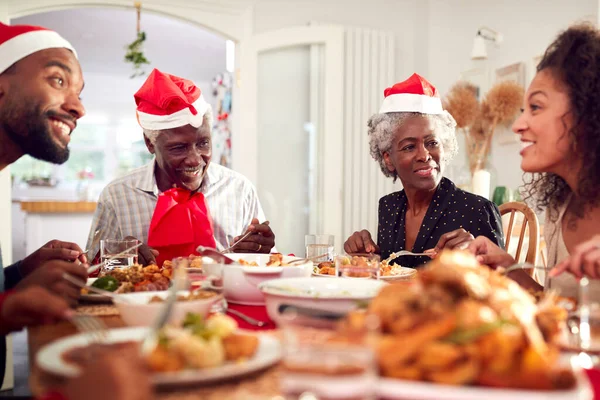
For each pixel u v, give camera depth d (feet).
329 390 1.68
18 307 2.81
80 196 23.11
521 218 10.41
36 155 4.96
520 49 12.78
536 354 1.91
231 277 4.01
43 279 3.43
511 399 1.75
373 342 1.82
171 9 13.21
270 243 6.25
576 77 4.03
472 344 1.95
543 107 4.18
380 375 2.00
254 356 2.32
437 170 6.64
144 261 5.88
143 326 3.05
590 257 3.11
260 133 14.07
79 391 1.78
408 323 2.10
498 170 13.00
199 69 27.61
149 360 2.07
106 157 30.66
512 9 13.03
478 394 1.77
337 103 14.03
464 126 12.70
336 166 14.05
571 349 2.55
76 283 3.40
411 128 6.57
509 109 12.11
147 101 6.88
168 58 25.31
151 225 6.72
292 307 2.88
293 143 14.26
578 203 4.45
